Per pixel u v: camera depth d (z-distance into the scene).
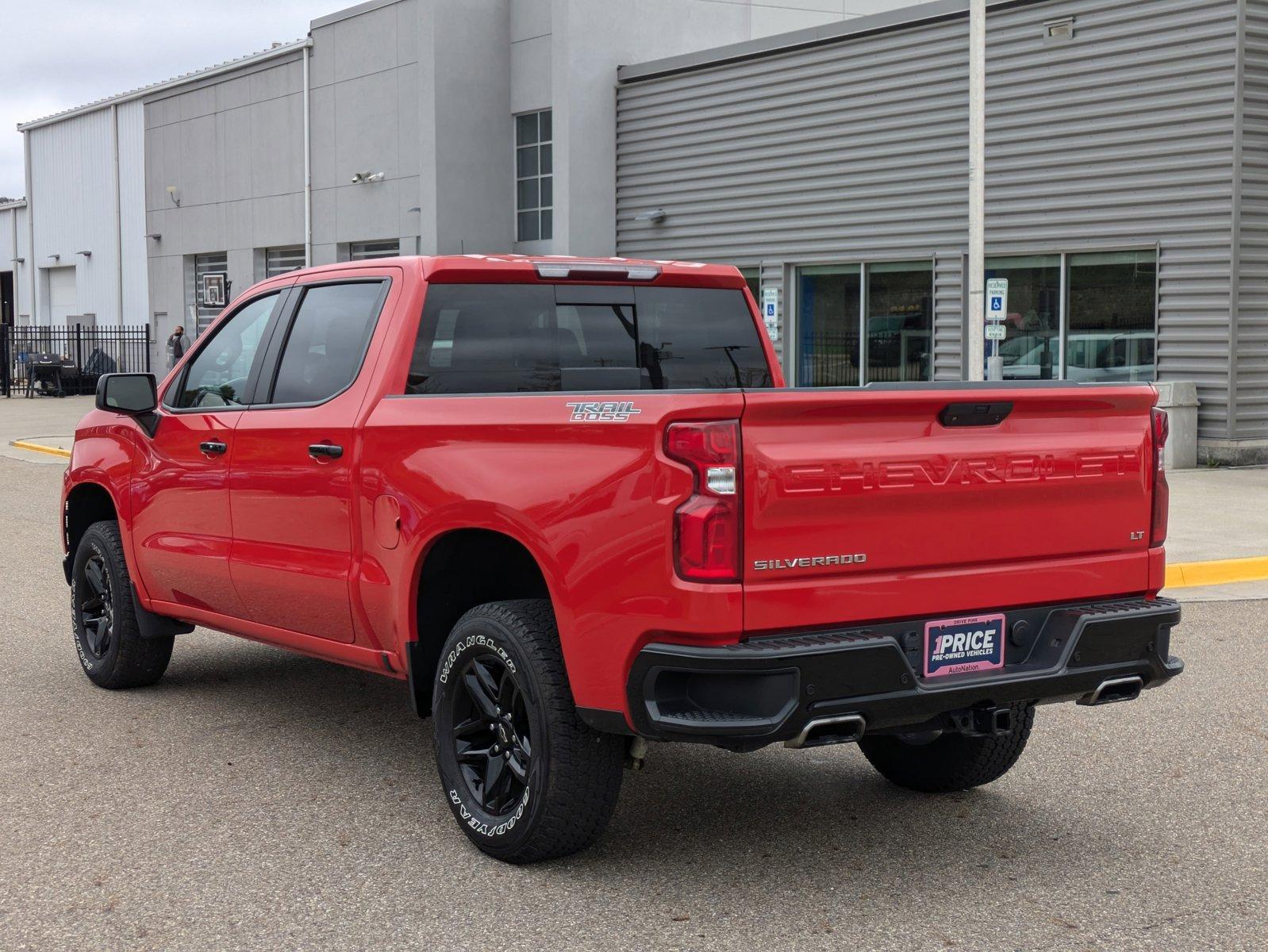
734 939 3.98
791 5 26.78
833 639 4.01
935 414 4.21
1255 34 16.39
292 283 5.83
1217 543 11.15
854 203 20.94
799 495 3.98
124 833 4.87
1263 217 16.73
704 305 5.89
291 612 5.58
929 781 5.32
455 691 4.71
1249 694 6.94
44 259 45.06
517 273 5.34
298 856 4.65
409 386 5.12
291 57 30.80
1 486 17.36
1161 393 16.64
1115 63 17.45
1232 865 4.61
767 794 5.38
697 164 23.28
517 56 26.38
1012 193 18.72
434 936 4.00
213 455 5.90
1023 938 3.99
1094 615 4.44
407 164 27.70
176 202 35.97
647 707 4.00
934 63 19.67
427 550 4.77
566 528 4.21
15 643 8.07
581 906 4.22
